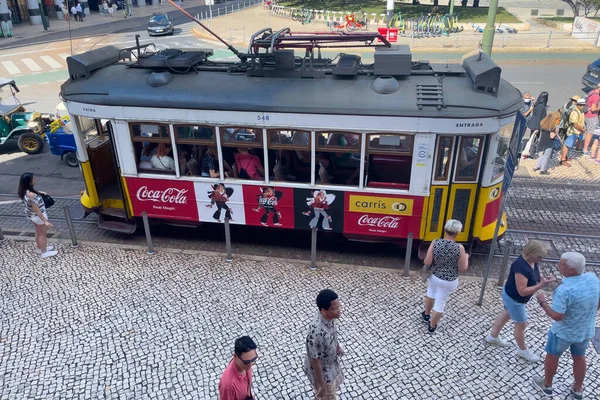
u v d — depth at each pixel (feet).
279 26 110.32
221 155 26.53
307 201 26.78
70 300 24.41
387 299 24.29
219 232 31.22
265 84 25.80
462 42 89.45
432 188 25.08
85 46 94.53
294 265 27.37
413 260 27.94
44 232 28.07
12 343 21.50
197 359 20.45
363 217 26.55
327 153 27.02
